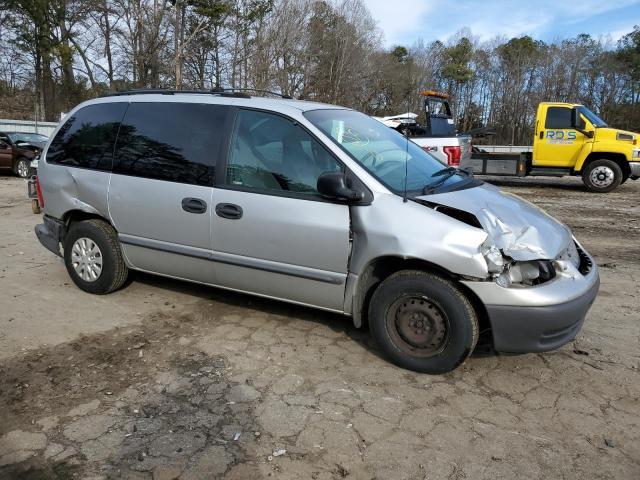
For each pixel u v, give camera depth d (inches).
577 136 529.7
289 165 157.3
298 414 127.5
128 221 183.8
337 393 136.6
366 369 148.9
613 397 136.3
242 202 160.1
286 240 154.9
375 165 155.7
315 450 114.6
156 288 209.8
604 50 2020.2
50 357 153.3
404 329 145.7
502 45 2208.4
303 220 151.9
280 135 160.7
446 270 135.3
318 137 155.1
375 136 177.2
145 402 131.7
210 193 165.5
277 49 1448.1
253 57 1392.7
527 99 2122.3
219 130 168.7
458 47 2223.2
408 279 141.8
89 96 1523.1
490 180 663.1
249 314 185.6
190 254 172.9
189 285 213.0
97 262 195.5
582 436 120.6
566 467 110.3
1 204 426.3
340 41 1695.4
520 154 553.9
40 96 1396.4
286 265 157.2
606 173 527.8
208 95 178.2
